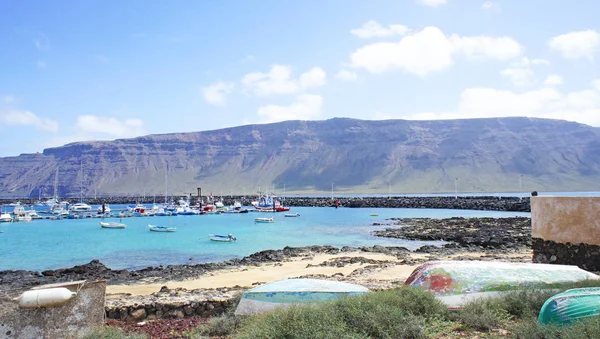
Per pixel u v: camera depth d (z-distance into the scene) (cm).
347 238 4812
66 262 3447
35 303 927
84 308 990
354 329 899
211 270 2664
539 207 1775
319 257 3131
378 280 1870
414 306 1044
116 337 980
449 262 1288
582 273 1228
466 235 4378
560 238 1688
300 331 890
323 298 1241
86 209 13488
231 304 1393
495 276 1185
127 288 2116
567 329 805
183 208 10706
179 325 1288
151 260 3459
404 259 2828
